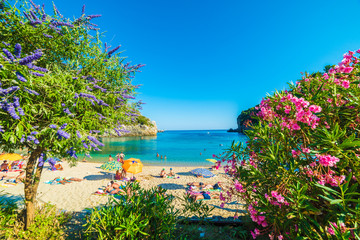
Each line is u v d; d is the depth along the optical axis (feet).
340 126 10.02
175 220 14.80
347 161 8.11
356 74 10.47
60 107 10.52
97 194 35.88
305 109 9.80
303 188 8.15
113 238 11.67
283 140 10.46
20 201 26.66
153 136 369.50
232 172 14.20
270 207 9.84
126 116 16.78
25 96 9.02
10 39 11.20
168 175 60.34
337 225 7.76
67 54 13.80
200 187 45.39
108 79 14.92
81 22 12.64
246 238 16.07
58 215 19.98
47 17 11.18
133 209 13.08
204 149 160.86
